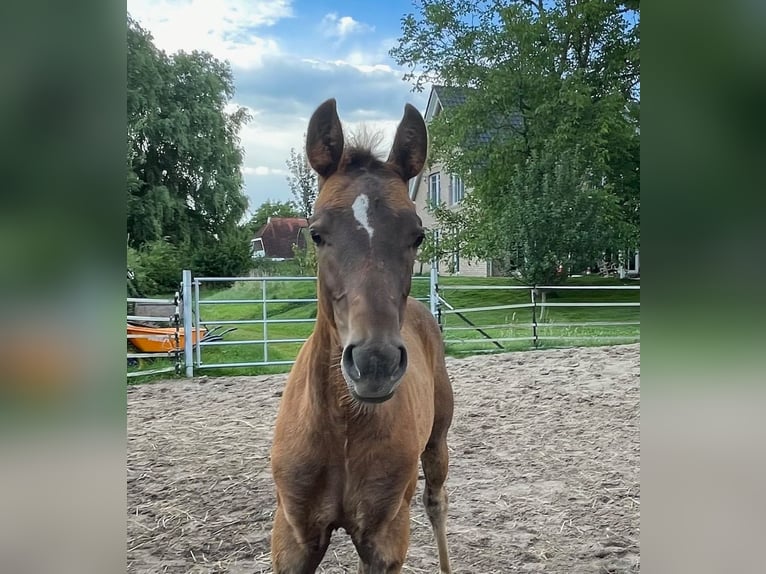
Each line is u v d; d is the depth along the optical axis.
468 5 22.52
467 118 22.02
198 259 28.34
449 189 28.28
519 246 19.22
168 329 10.91
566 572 3.79
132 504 4.80
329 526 2.64
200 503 4.84
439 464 3.83
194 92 28.77
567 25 21.62
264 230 39.84
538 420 7.21
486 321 16.27
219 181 29.00
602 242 18.92
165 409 7.80
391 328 2.16
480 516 4.62
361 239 2.29
